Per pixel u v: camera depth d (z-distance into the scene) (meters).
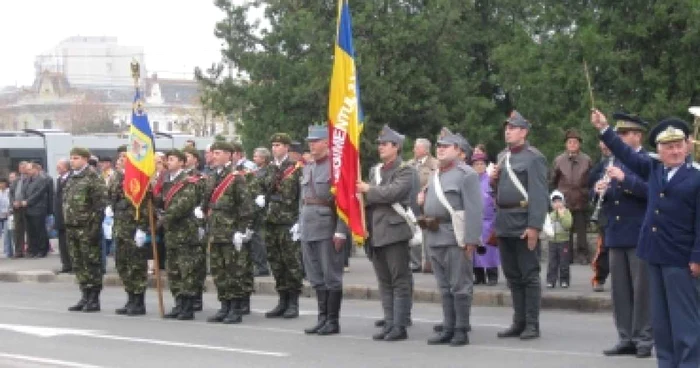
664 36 24.05
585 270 19.41
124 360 11.89
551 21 25.84
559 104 25.30
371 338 13.34
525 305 13.02
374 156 33.38
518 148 12.60
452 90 35.06
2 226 31.62
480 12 37.28
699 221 9.45
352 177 12.91
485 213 17.45
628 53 24.23
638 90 24.41
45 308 17.05
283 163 15.24
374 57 33.50
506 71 27.12
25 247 27.67
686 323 9.57
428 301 17.19
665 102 23.20
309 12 34.03
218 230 14.98
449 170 12.55
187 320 15.41
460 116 34.94
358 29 34.12
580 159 18.39
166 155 15.95
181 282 15.47
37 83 118.62
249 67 33.88
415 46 34.22
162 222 15.53
